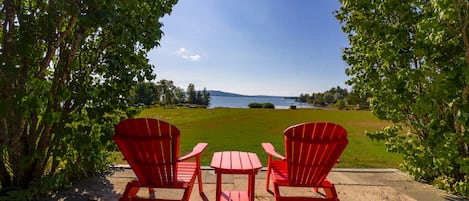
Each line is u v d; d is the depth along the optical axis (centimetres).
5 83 220
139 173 234
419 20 309
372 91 369
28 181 281
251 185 246
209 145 597
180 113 1836
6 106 219
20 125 256
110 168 390
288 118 1416
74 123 313
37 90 229
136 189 247
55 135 285
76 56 302
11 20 242
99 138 302
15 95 223
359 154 522
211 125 1048
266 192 310
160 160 226
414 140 361
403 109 360
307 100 6944
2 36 247
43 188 271
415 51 294
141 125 212
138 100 380
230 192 302
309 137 227
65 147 288
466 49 262
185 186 234
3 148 237
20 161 257
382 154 523
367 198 294
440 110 319
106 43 313
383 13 343
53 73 289
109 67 297
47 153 293
